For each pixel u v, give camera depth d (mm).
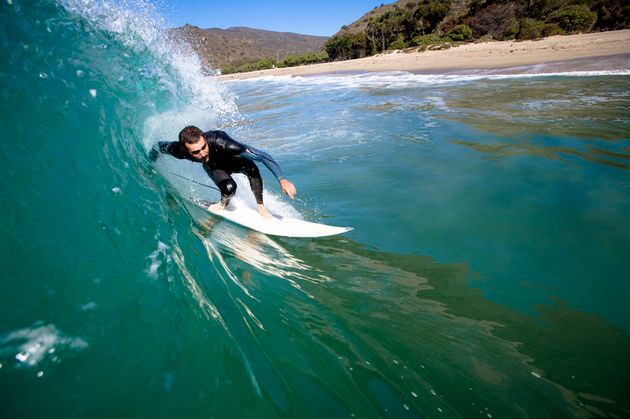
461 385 1687
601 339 1977
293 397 1501
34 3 2809
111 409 1159
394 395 1606
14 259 1468
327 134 7137
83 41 3035
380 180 4492
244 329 1814
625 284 2389
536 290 2398
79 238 1765
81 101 2566
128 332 1464
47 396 1117
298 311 2125
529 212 3393
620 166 4184
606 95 8164
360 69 28000
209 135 3111
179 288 1891
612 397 1635
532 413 1556
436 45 34406
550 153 4758
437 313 2199
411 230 3275
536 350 1909
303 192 4355
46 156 2025
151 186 2748
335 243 3107
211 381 1421
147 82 3562
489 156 4883
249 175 3365
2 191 1698
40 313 1331
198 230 2846
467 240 3047
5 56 2314
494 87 11109
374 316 2152
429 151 5367
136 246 1999
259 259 2764
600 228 3033
